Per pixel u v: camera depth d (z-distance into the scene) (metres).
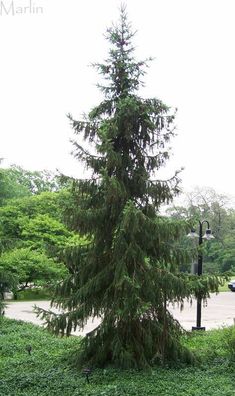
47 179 51.53
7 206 32.72
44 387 8.58
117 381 8.61
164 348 9.64
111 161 9.32
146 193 9.77
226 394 7.84
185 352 9.83
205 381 8.63
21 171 51.03
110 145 9.24
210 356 10.44
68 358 10.28
